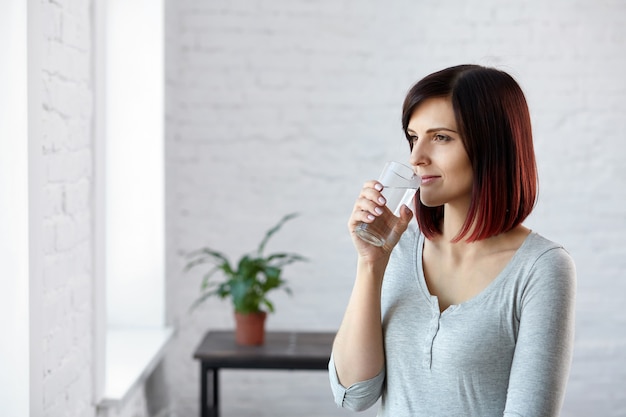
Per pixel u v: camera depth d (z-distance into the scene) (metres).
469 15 3.96
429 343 1.41
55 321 1.97
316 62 3.94
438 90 1.38
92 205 2.30
